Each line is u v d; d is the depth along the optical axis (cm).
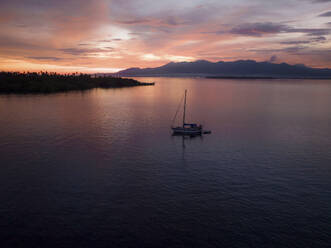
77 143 6519
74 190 3922
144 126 8806
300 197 3750
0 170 4691
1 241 2733
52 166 4912
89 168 4831
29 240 2758
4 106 13200
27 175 4472
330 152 5916
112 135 7419
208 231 2944
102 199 3647
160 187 4047
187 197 3725
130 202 3572
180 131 7681
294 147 6322
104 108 13238
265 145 6506
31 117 10156
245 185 4138
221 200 3641
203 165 5041
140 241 2766
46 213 3275
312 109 13588
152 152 5866
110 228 2981
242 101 17838
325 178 4438
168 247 2680
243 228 3002
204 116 11162
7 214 3244
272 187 4075
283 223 3106
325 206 3503
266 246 2705
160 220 3145
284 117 10950
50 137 7069
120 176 4469
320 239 2820
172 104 15512
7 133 7469
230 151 5978
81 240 2770
